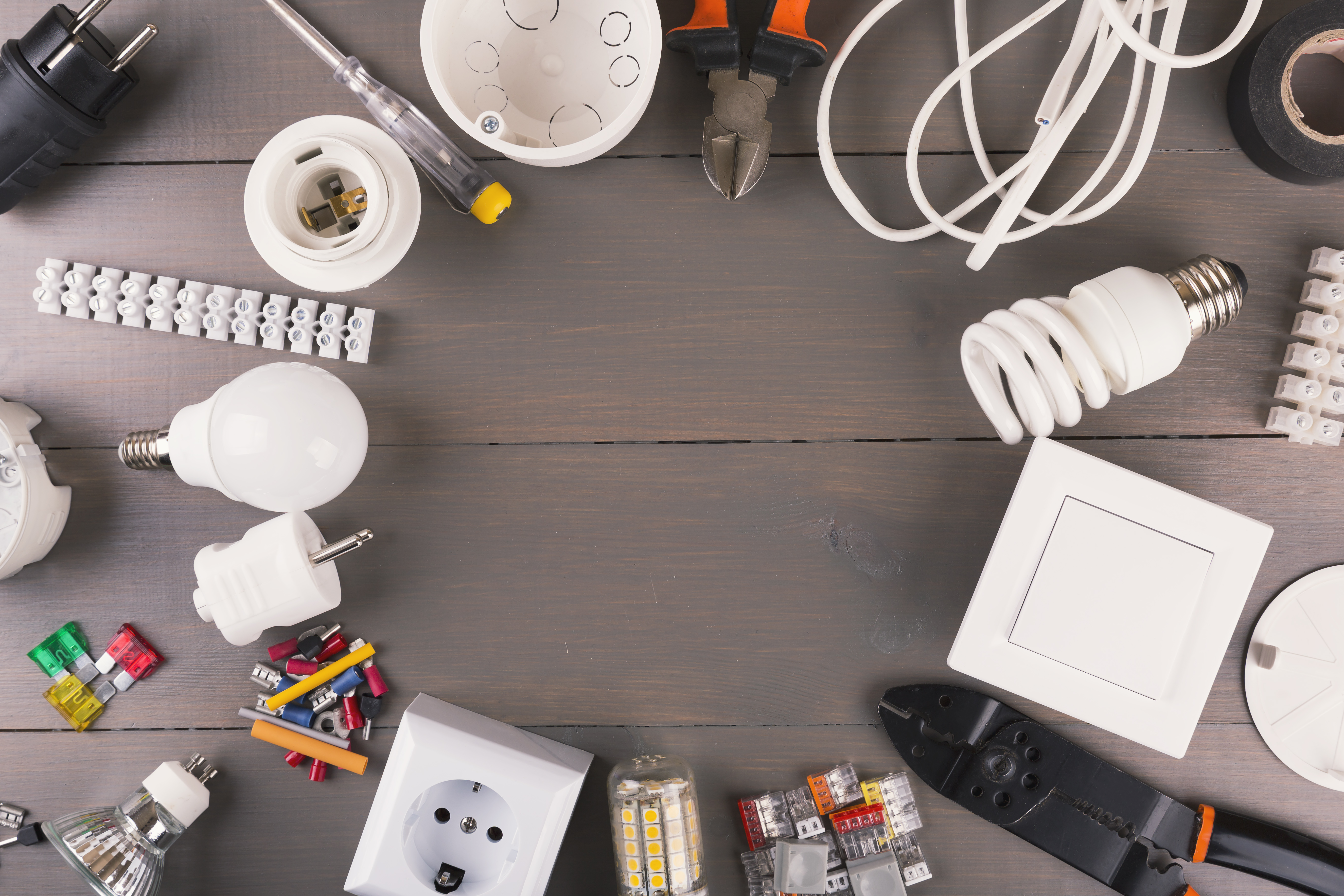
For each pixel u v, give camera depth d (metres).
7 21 0.77
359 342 0.76
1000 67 0.77
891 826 0.76
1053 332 0.66
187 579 0.78
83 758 0.78
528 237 0.78
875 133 0.78
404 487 0.78
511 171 0.78
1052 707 0.70
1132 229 0.78
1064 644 0.69
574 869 0.78
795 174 0.78
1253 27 0.78
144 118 0.77
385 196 0.70
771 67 0.72
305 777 0.78
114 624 0.78
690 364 0.78
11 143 0.69
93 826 0.71
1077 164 0.78
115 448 0.78
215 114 0.77
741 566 0.78
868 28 0.68
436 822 0.72
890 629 0.78
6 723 0.78
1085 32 0.65
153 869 0.73
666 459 0.78
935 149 0.78
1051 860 0.78
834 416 0.78
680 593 0.78
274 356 0.78
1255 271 0.78
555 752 0.75
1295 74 0.78
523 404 0.78
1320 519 0.78
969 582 0.78
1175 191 0.78
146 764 0.78
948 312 0.78
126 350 0.78
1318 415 0.77
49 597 0.78
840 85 0.77
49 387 0.78
